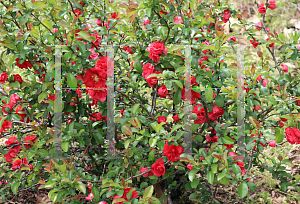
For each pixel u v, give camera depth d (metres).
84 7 1.93
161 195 2.08
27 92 1.89
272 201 2.32
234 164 1.54
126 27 1.94
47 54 1.68
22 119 2.01
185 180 2.02
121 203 1.48
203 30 2.10
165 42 1.82
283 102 1.83
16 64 1.91
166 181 2.12
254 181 2.52
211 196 2.07
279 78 1.93
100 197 1.78
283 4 5.64
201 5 2.16
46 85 1.67
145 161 1.88
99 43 1.93
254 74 1.93
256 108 2.04
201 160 1.67
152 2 1.65
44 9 1.80
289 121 1.81
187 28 1.72
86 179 1.66
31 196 2.32
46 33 1.96
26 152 1.84
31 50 1.80
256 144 1.82
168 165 2.07
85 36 1.52
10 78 1.86
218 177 1.48
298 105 1.91
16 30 1.78
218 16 2.23
